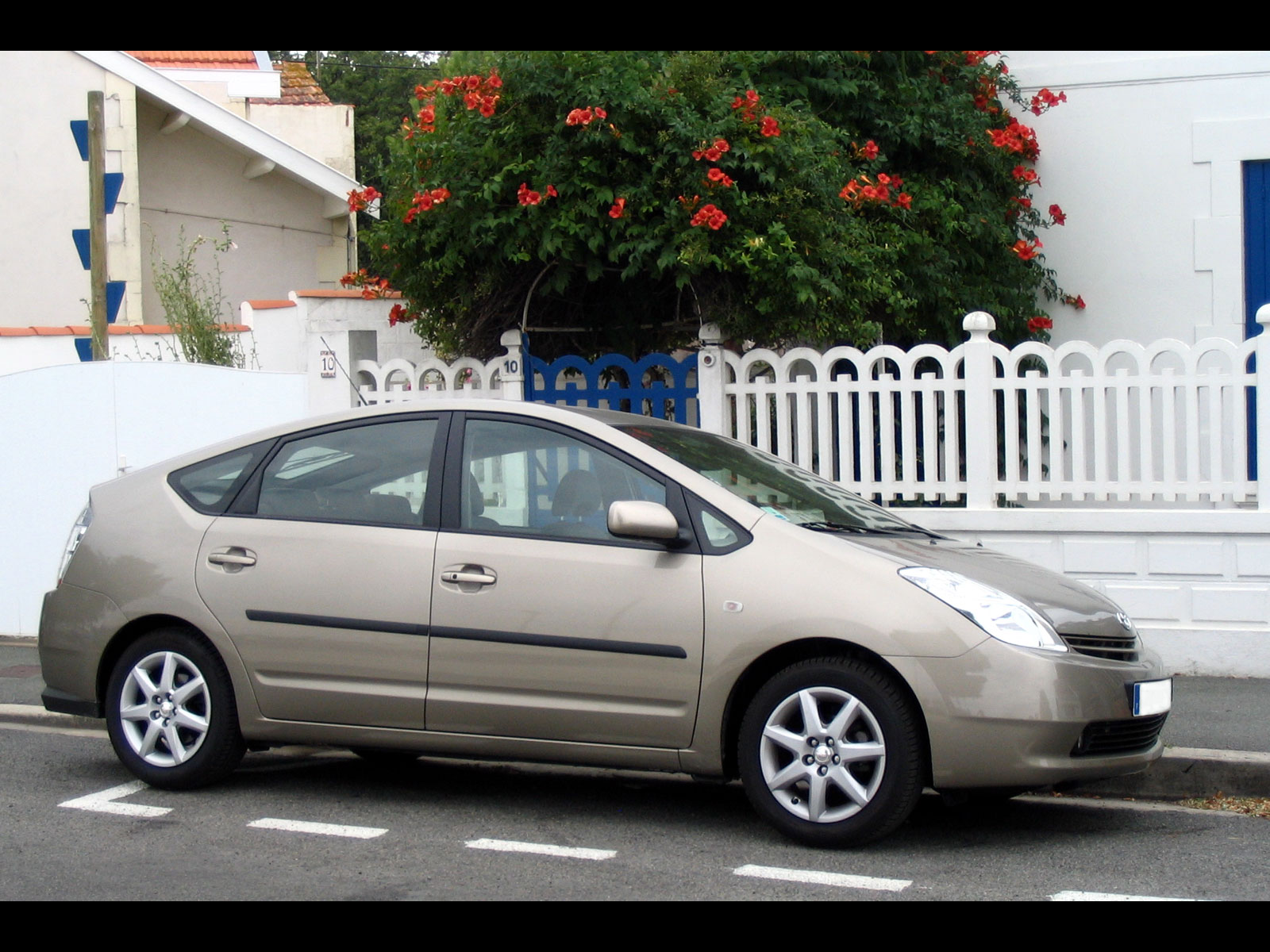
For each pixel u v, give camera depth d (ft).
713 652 17.57
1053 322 37.88
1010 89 37.96
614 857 17.35
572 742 18.40
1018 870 16.81
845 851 17.56
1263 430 27.02
